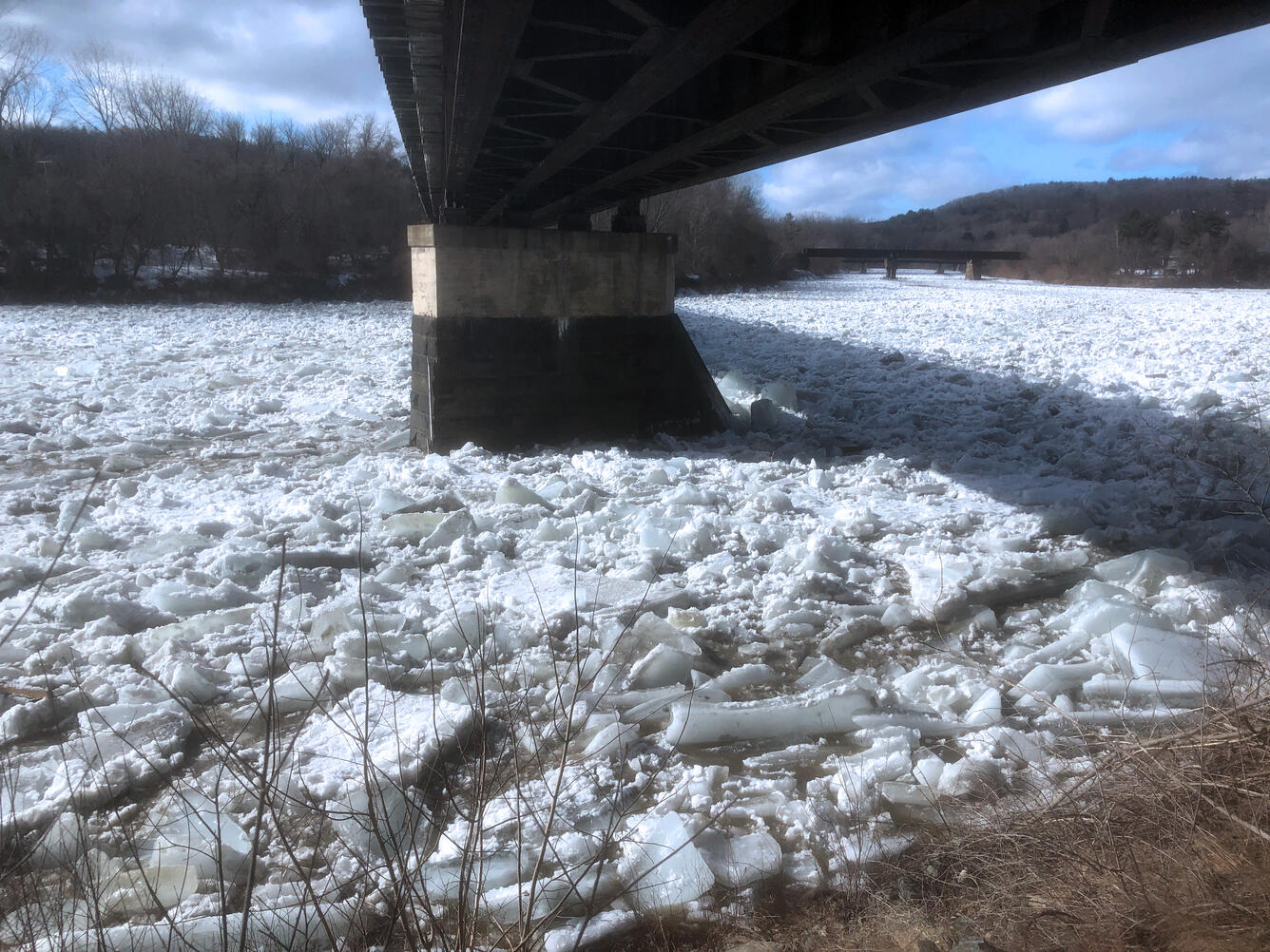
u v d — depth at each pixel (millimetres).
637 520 9773
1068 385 18938
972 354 23953
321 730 5648
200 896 4156
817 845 4617
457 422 13875
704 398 15594
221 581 7793
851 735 5773
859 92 8328
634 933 4008
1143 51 6520
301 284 49531
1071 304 45375
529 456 13727
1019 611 7828
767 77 8633
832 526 10008
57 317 35406
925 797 4938
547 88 8586
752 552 9109
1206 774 3795
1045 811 4176
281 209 50156
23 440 14031
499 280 13969
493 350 14047
